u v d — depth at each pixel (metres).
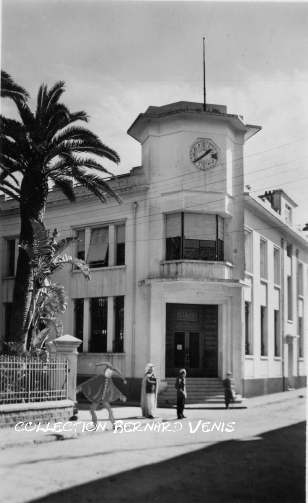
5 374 14.71
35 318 18.97
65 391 16.41
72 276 29.09
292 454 11.87
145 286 26.36
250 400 26.19
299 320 38.94
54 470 9.61
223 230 27.22
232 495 8.32
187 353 27.19
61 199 29.66
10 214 32.53
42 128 18.78
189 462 10.69
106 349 27.61
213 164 26.69
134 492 8.32
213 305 27.50
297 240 37.69
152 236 26.53
